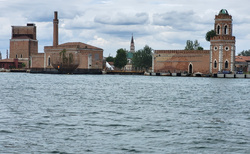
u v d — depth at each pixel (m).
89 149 26.00
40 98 57.06
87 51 185.62
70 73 184.25
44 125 33.44
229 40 144.75
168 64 164.25
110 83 104.19
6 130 31.05
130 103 51.72
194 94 67.69
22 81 110.06
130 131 31.41
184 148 26.48
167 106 48.44
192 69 157.38
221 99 58.41
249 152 25.75
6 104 48.25
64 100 54.59
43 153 25.02
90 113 40.94
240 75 138.12
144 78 142.12
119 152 25.42
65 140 28.20
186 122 35.69
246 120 37.22
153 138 29.08
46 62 192.25
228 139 28.97
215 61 146.75
